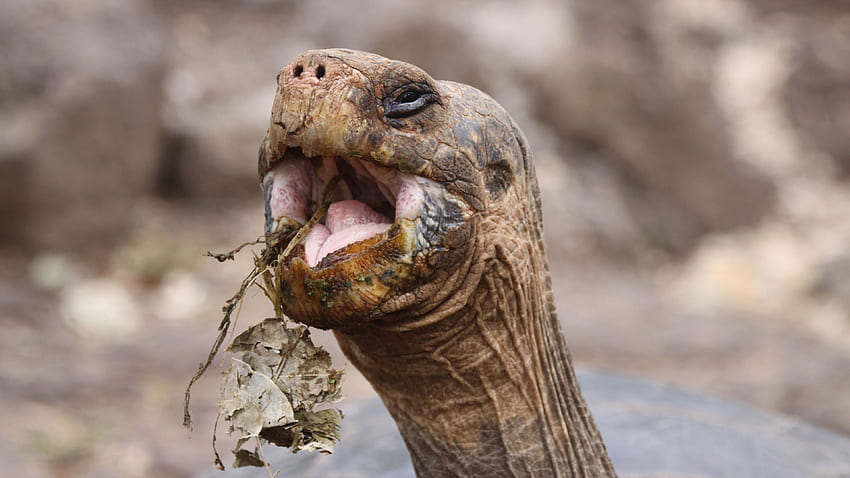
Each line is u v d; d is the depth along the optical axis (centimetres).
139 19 1680
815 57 2556
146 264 1490
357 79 322
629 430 539
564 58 2097
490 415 386
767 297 1892
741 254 2078
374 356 376
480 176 353
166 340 1239
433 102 339
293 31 2058
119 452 940
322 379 351
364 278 324
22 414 986
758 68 2436
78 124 1501
